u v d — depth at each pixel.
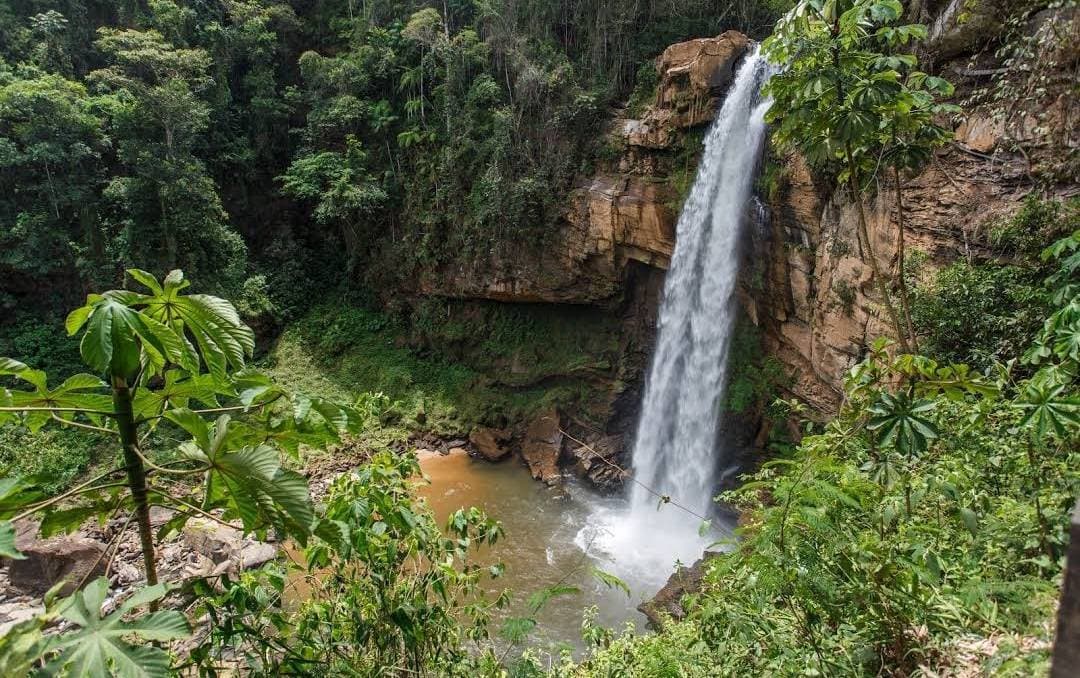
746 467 16.86
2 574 12.15
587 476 18.81
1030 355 4.40
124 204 20.58
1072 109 8.46
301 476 2.41
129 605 2.03
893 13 4.38
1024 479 4.22
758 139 15.48
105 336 2.05
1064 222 8.41
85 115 19.73
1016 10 9.23
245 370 2.75
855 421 3.54
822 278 13.87
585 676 4.48
